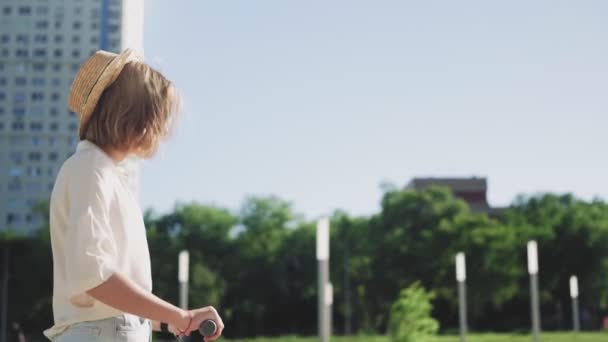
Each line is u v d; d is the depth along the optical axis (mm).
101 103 1920
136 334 1899
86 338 1842
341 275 70812
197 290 65625
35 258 59875
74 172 1878
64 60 72625
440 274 68062
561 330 69250
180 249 67625
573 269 69625
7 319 58000
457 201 72562
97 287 1782
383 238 70375
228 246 69562
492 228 68812
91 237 1811
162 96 1954
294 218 72812
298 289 70125
